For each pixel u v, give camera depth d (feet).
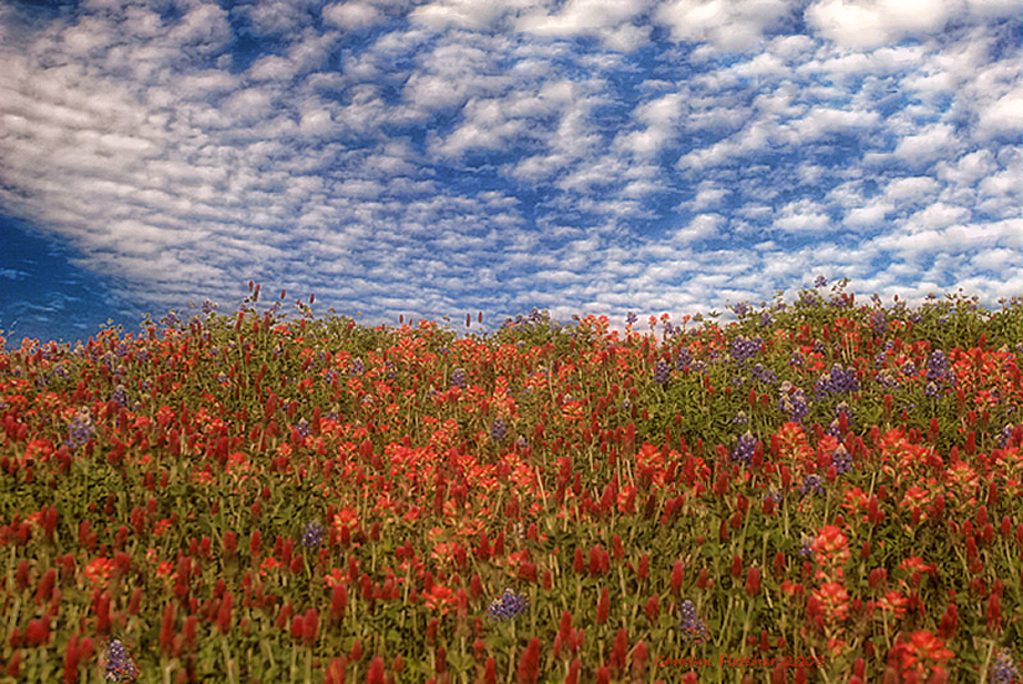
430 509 24.32
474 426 35.35
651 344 46.57
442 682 16.71
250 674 16.19
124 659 16.34
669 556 20.52
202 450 28.84
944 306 48.60
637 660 15.85
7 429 26.73
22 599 17.98
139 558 20.27
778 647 17.87
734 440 28.63
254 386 40.68
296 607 19.25
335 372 41.04
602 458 29.63
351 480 26.27
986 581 19.89
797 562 20.67
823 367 37.17
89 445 25.38
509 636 17.49
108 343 48.44
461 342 48.29
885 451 23.45
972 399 32.40
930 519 20.99
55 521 19.99
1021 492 22.45
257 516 22.35
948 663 17.16
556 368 42.50
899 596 17.95
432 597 17.90
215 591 18.61
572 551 20.79
